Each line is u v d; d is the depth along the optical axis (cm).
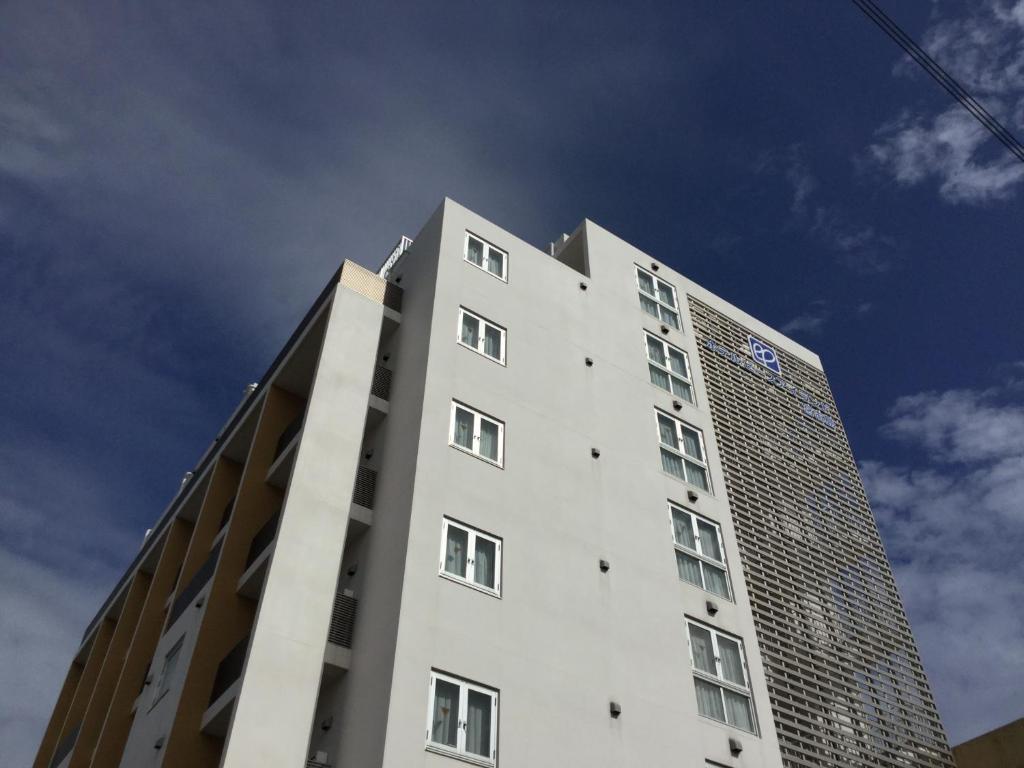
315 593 1554
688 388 2425
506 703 1465
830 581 2244
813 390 2836
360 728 1380
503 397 1927
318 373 1872
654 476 2080
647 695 1659
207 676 1661
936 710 2142
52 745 3000
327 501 1686
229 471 2352
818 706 1947
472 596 1561
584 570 1758
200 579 1989
